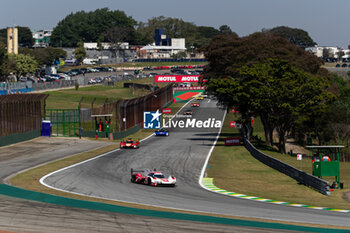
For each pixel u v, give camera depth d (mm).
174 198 62344
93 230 42000
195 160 109938
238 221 48375
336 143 156125
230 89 141750
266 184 80438
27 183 71812
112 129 166250
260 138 167625
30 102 136375
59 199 57688
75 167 91312
